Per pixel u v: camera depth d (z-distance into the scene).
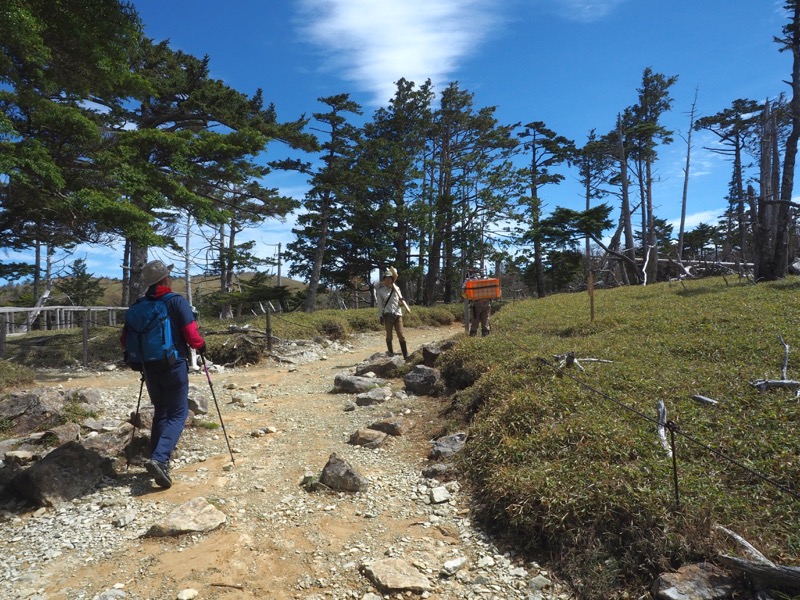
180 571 3.20
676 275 33.38
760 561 2.64
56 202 12.39
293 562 3.33
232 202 21.14
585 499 3.38
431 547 3.52
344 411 7.07
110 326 14.43
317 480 4.55
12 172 10.24
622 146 35.78
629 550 3.10
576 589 3.01
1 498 4.23
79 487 4.36
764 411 4.52
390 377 9.01
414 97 31.38
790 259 21.47
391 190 30.69
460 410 6.31
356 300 42.38
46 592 3.01
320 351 13.08
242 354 11.53
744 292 12.22
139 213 11.80
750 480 3.49
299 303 35.50
